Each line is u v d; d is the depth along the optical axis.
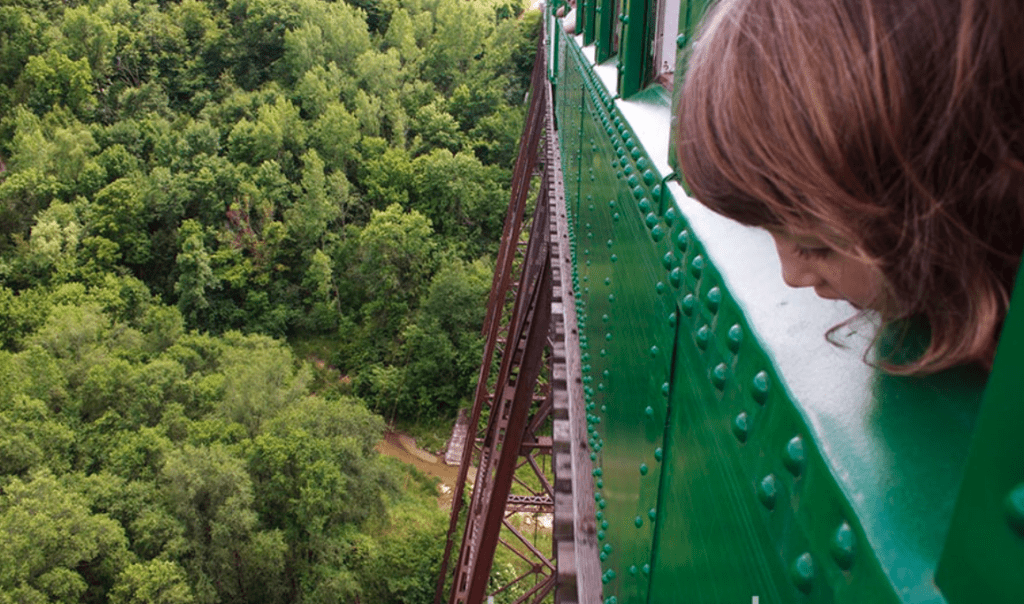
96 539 20.91
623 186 2.02
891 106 0.43
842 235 0.50
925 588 0.41
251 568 22.27
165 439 25.38
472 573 7.22
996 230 0.44
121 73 54.19
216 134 46.91
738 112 0.52
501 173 46.97
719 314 0.88
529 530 25.77
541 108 16.81
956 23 0.42
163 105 52.03
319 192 41.41
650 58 2.34
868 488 0.49
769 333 0.71
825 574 0.53
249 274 40.91
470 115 52.41
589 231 3.28
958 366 0.58
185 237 41.00
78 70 50.84
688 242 1.10
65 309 33.91
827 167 0.47
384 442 32.69
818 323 0.70
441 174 43.72
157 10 57.03
